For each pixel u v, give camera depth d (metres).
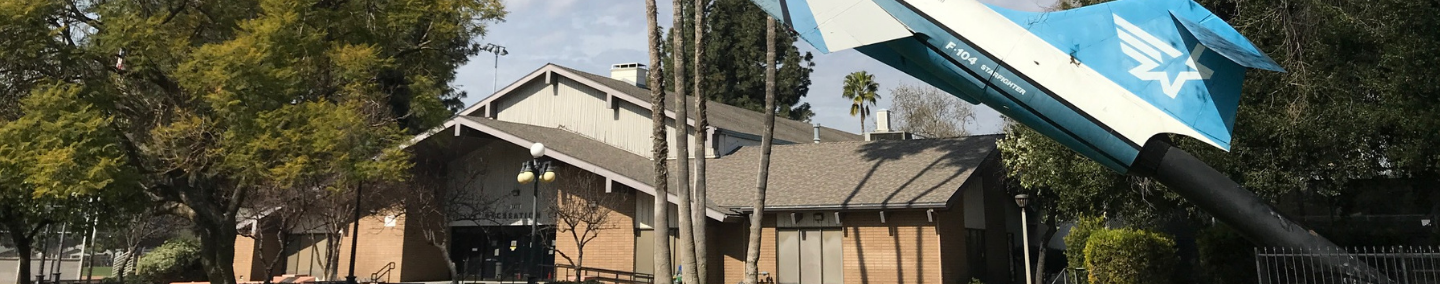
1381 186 18.38
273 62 15.30
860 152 25.70
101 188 14.59
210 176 16.91
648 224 24.52
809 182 24.02
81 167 14.32
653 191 23.00
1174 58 10.52
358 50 16.31
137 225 28.05
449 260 25.61
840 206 21.84
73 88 14.84
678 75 20.58
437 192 27.30
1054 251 27.16
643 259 24.41
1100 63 10.60
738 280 23.16
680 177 20.08
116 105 16.44
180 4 16.77
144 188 17.20
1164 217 20.20
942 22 10.79
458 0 17.91
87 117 14.62
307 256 28.92
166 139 15.91
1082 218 21.61
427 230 27.17
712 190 24.56
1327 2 15.36
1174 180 10.59
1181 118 10.34
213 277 17.75
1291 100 15.29
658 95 20.25
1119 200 18.14
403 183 25.20
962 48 10.77
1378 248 16.78
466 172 27.72
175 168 16.41
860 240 22.08
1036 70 10.61
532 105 30.11
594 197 24.75
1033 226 27.70
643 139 27.84
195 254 29.09
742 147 28.28
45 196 16.16
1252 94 15.59
